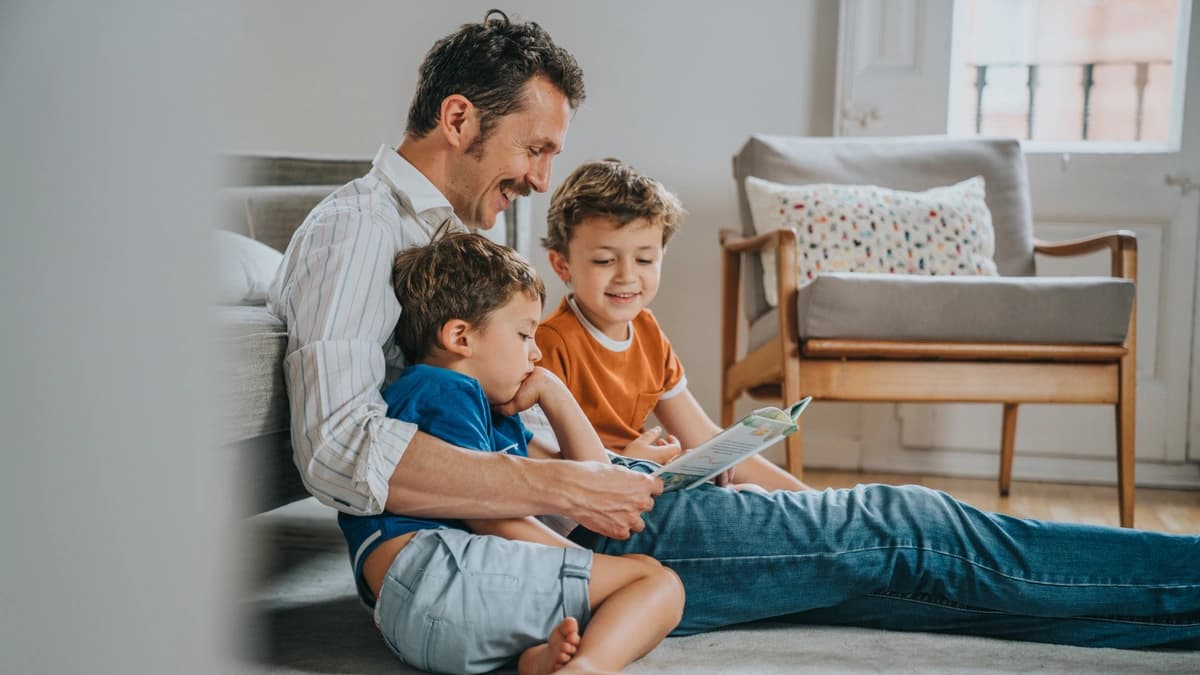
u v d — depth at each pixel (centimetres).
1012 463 293
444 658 114
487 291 127
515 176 143
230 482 37
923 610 135
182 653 36
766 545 130
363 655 126
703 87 316
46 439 34
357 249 124
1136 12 305
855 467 314
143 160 33
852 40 304
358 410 117
